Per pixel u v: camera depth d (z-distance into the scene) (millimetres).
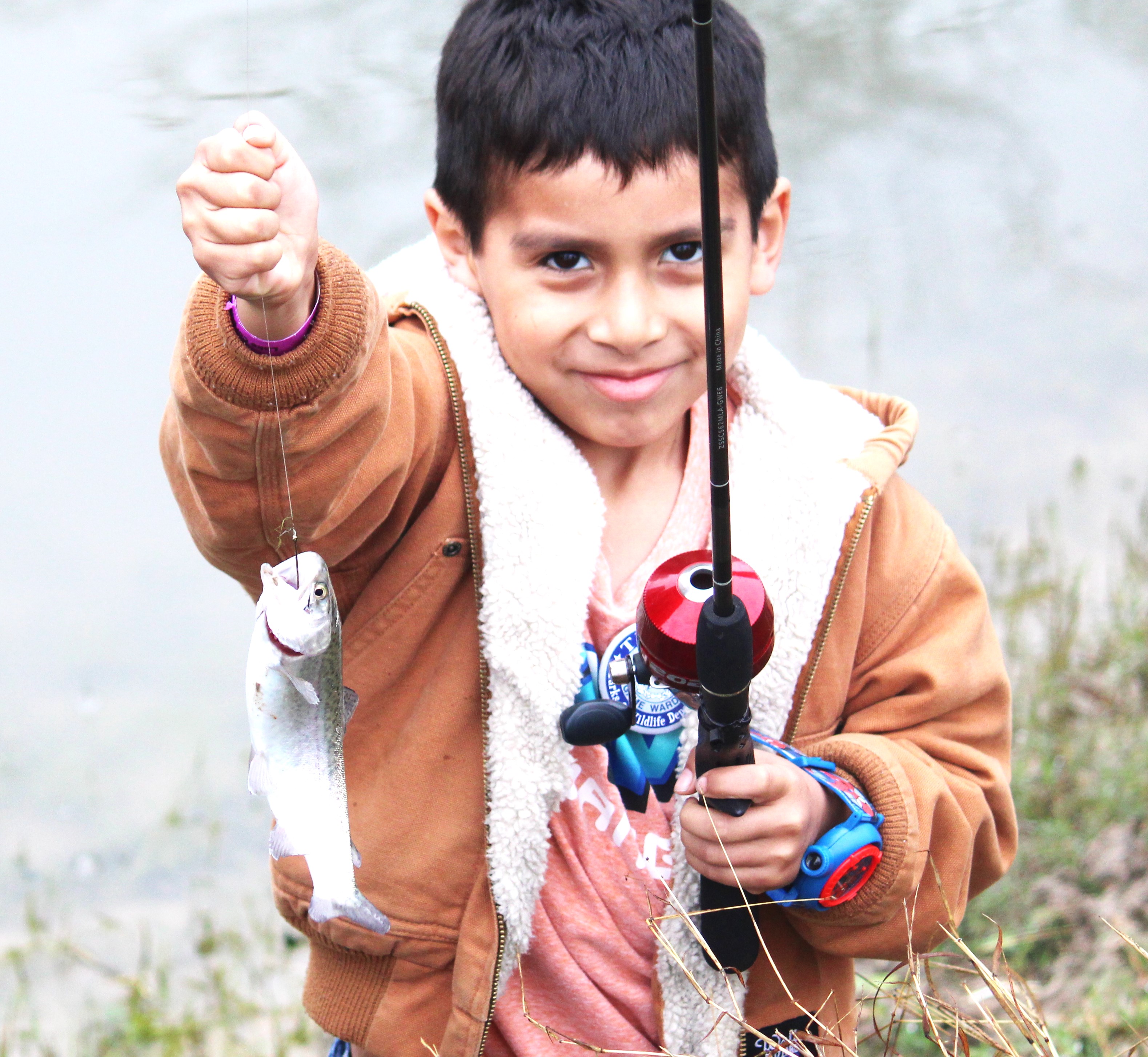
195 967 6160
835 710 3229
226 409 2459
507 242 2855
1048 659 6828
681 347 2867
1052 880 5520
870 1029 4652
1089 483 8789
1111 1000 4672
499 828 2977
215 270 2301
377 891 3090
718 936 3016
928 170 11336
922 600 3242
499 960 3002
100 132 10414
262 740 2459
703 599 2746
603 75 2744
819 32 11523
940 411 9594
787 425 3125
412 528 2982
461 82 2910
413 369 2891
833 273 10773
